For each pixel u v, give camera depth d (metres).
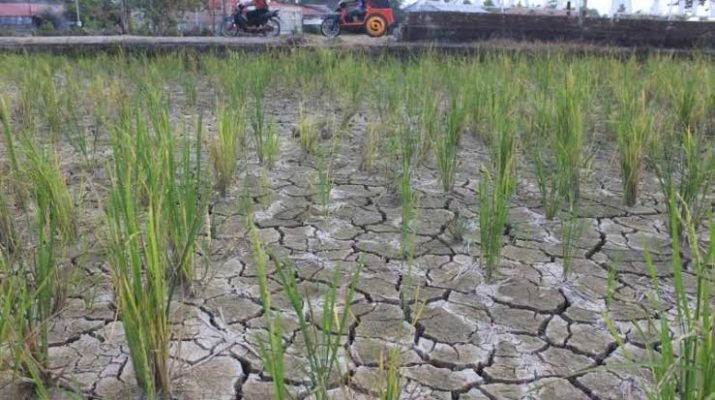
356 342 2.22
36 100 5.87
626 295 2.58
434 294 2.58
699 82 6.04
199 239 3.03
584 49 11.16
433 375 2.06
